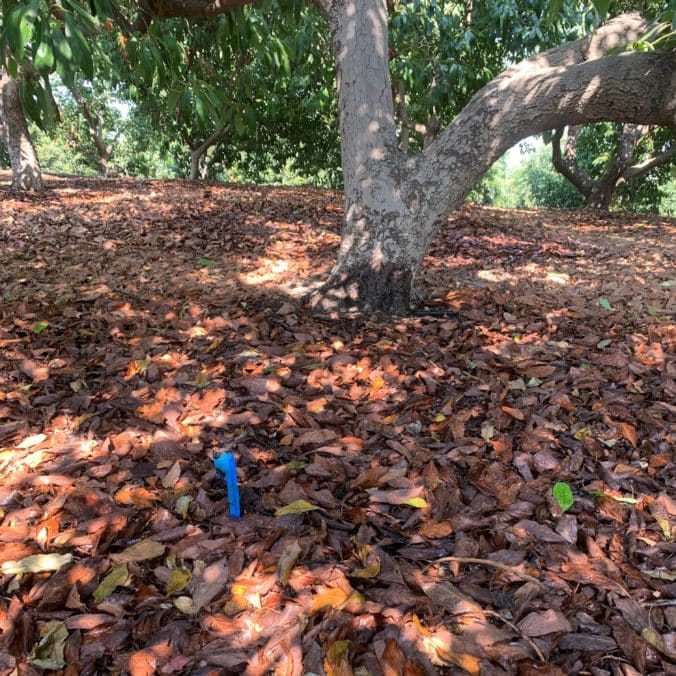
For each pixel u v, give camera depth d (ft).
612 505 6.12
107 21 9.11
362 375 9.27
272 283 14.98
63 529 5.74
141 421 7.77
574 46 11.93
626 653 4.40
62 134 78.23
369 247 12.02
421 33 29.99
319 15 27.09
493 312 12.92
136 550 5.33
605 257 21.07
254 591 4.91
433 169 11.73
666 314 13.42
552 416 8.00
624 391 8.70
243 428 7.75
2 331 10.77
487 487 6.43
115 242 19.36
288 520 5.83
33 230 20.99
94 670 4.26
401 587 4.97
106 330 11.12
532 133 11.59
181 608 4.78
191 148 49.29
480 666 4.20
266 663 4.24
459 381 9.19
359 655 4.34
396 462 6.95
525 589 4.94
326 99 38.55
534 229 27.43
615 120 11.31
